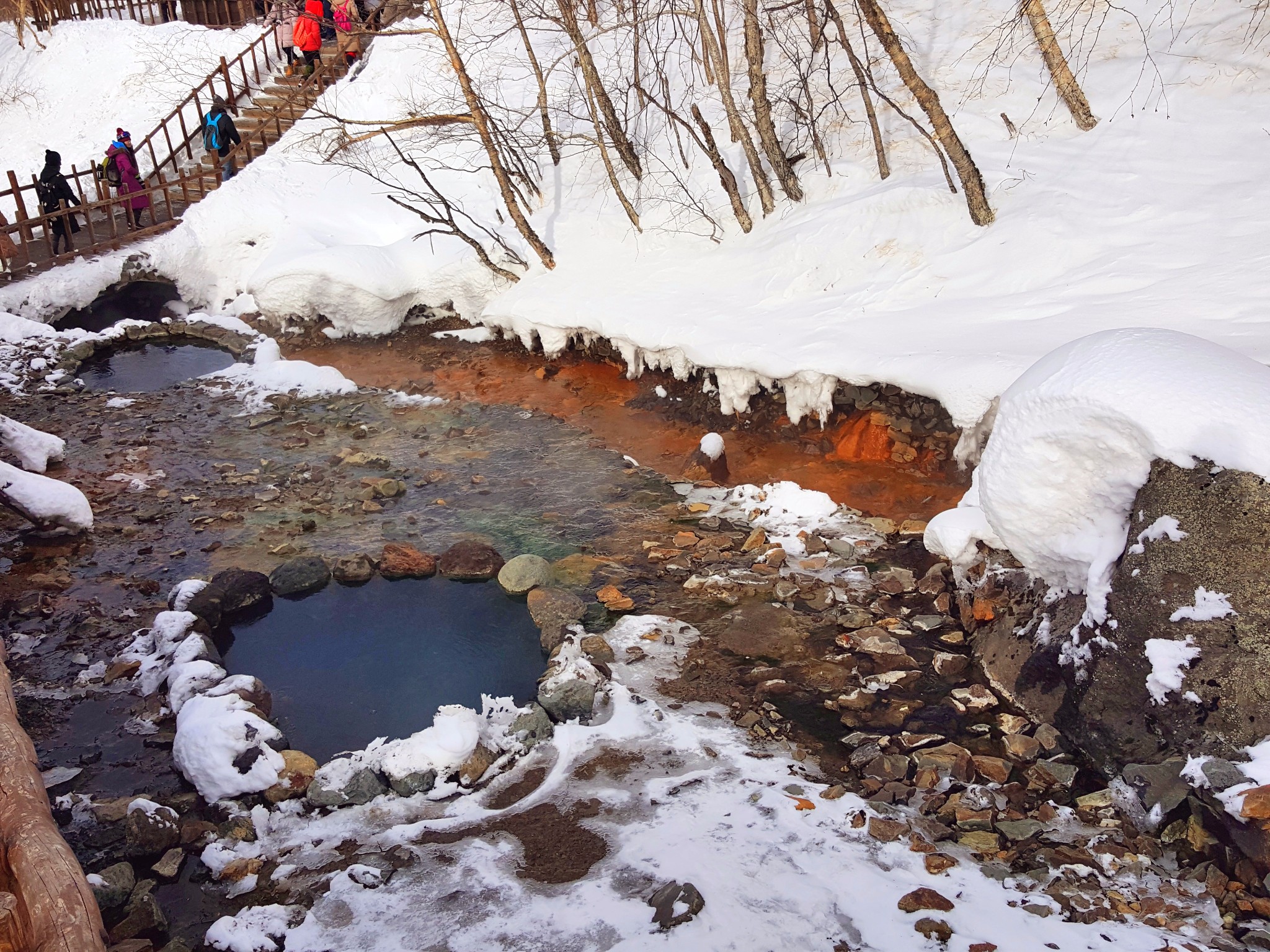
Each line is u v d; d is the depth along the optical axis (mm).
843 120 12367
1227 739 4445
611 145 13812
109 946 4227
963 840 4590
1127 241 8789
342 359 13359
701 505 8562
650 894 4324
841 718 5656
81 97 23344
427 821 4973
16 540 8445
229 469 9922
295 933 4254
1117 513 5031
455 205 14867
